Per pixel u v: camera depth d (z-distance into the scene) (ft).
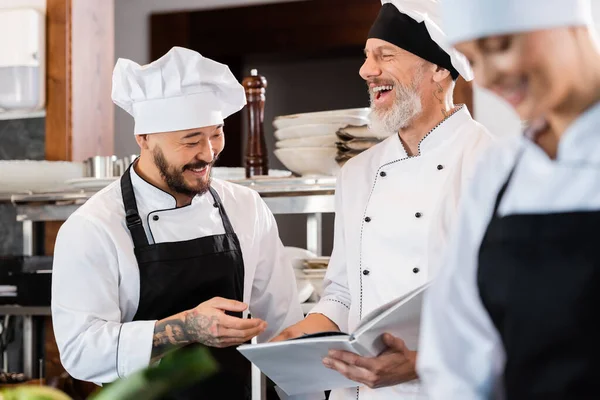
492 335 3.39
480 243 3.43
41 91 9.43
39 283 8.04
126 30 15.16
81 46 9.80
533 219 3.22
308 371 5.37
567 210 3.14
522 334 3.20
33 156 9.64
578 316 3.08
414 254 5.55
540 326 3.16
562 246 3.13
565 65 3.03
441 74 5.65
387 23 5.65
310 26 14.49
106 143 10.52
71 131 9.57
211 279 6.13
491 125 11.79
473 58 3.20
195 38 14.94
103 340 5.66
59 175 9.09
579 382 3.08
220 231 6.37
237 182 7.23
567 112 3.12
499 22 3.01
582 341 3.08
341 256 6.14
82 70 9.83
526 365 3.19
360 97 18.94
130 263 5.97
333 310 5.99
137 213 6.09
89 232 5.90
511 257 3.26
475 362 3.40
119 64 6.12
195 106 5.97
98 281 5.85
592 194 3.08
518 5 2.99
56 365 9.00
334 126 7.03
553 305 3.13
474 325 3.43
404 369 5.02
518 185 3.31
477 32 3.06
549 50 3.03
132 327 5.70
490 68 3.14
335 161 7.22
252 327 5.54
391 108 5.69
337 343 4.87
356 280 5.86
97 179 7.84
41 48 9.42
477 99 11.84
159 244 6.03
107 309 5.86
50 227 9.23
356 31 14.28
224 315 5.49
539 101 3.11
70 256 5.86
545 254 3.17
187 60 5.94
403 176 5.78
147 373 2.63
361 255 5.82
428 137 5.72
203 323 5.50
